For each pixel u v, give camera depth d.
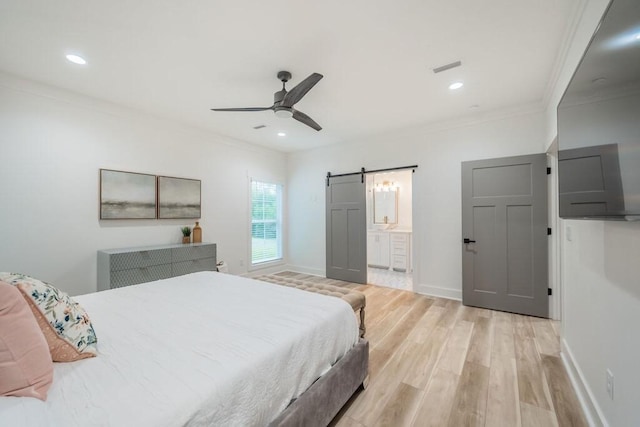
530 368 2.14
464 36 2.01
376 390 1.90
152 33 1.98
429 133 4.03
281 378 1.22
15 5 1.69
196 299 1.92
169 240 3.88
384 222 6.57
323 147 5.28
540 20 1.84
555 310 3.11
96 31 1.95
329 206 5.16
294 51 2.20
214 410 0.92
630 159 0.96
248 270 5.02
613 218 1.10
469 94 2.98
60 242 2.92
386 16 1.80
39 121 2.77
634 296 1.14
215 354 1.17
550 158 3.14
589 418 1.61
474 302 3.55
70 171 2.98
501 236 3.38
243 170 4.92
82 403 0.86
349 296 2.51
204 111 3.48
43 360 0.95
